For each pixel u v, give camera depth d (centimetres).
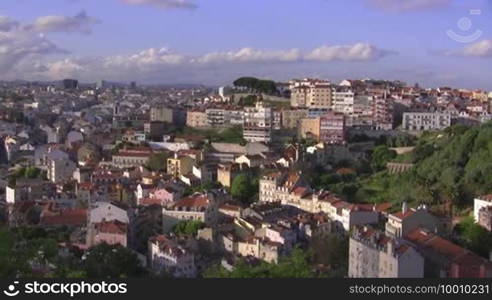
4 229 16875
